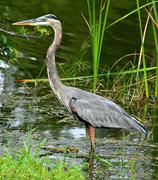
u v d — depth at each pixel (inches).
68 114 601.9
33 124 566.6
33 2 908.6
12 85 664.4
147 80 663.8
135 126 528.4
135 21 845.2
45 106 617.9
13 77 682.2
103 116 530.6
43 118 585.0
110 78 696.4
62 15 856.3
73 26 824.3
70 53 746.2
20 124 563.8
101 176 457.7
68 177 401.7
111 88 665.0
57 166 423.2
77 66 715.4
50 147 511.5
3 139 521.7
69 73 693.9
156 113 622.5
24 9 864.9
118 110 537.3
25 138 527.2
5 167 398.3
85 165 473.7
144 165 485.7
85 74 700.7
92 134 528.4
